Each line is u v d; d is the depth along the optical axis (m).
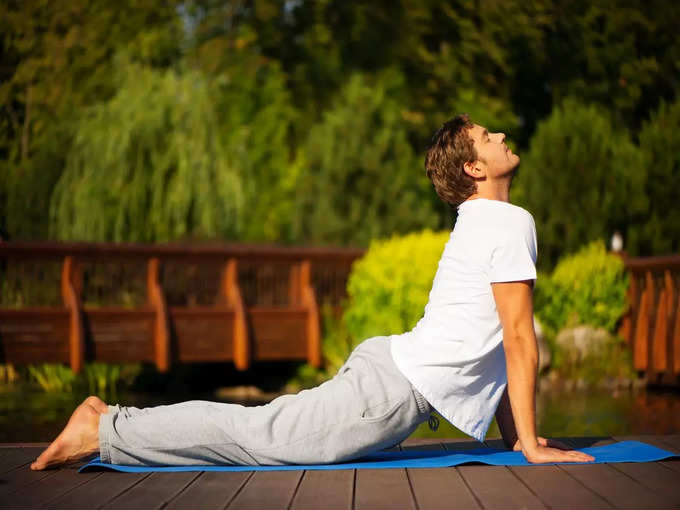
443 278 3.15
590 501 2.44
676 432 5.40
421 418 3.11
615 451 3.24
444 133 3.25
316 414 3.04
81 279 8.33
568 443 3.50
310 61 23.33
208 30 22.97
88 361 8.14
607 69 19.98
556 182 12.14
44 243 8.10
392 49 22.44
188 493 2.62
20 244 8.02
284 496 2.55
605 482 2.70
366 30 23.00
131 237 11.62
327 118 14.18
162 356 8.31
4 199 11.93
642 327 8.20
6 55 15.30
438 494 2.55
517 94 21.36
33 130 14.52
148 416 3.08
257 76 22.69
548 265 12.20
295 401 3.07
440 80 21.44
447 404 3.06
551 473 2.85
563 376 8.31
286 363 9.36
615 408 6.55
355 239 13.16
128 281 9.21
